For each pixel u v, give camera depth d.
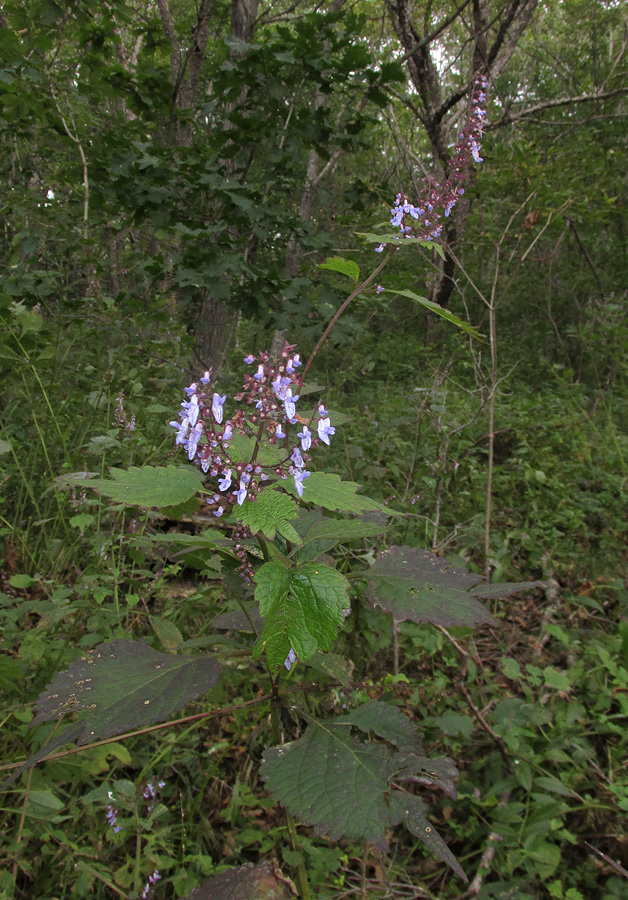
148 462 3.84
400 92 10.12
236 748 2.65
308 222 5.16
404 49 9.83
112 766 2.39
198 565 1.93
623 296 11.03
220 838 2.32
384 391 9.30
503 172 6.76
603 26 15.20
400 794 1.38
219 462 1.27
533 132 12.65
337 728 1.60
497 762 2.53
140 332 5.31
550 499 4.77
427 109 9.97
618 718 2.75
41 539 3.35
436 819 2.46
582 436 5.96
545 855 2.11
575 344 11.59
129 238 7.71
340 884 2.13
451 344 9.60
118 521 3.63
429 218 1.94
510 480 5.18
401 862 2.36
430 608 1.62
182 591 3.32
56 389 3.87
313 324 5.02
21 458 4.05
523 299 12.59
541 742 2.60
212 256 4.72
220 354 6.07
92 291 5.96
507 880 2.18
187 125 6.17
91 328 5.39
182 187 4.96
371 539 3.53
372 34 14.06
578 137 10.87
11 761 2.11
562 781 2.40
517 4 8.41
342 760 1.48
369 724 1.62
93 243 5.20
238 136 5.08
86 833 2.16
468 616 1.60
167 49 6.18
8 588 3.09
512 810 2.29
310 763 1.48
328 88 5.04
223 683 2.59
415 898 2.15
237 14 5.93
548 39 17.09
